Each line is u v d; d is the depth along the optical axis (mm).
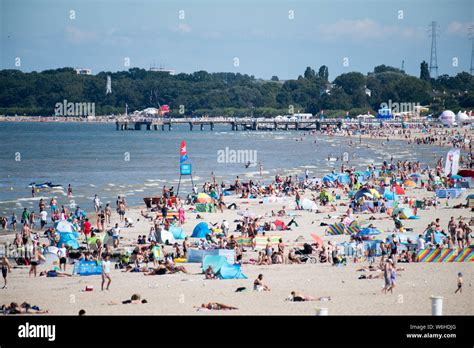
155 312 45469
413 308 44781
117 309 46469
